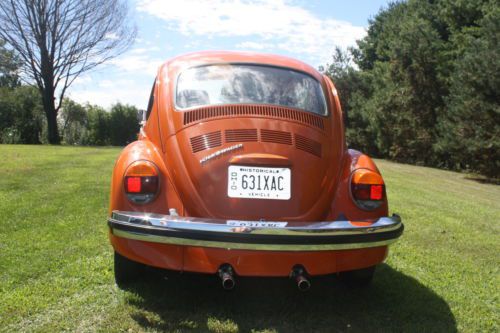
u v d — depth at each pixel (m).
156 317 3.08
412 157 26.70
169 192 3.13
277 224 2.84
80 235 4.89
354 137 34.03
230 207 3.08
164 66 3.99
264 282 3.79
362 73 38.91
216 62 3.84
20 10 29.75
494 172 17.30
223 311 3.21
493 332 3.11
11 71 31.58
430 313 3.33
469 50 18.14
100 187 8.07
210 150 3.16
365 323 3.13
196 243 2.77
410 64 26.39
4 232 4.88
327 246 2.85
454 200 9.33
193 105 3.45
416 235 5.63
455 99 18.73
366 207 3.22
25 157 13.50
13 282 3.55
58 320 2.99
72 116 38.81
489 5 20.44
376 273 4.16
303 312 3.27
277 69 3.86
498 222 6.93
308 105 3.63
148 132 3.61
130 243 3.00
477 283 4.03
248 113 3.38
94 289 3.50
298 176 3.19
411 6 31.34
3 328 2.86
